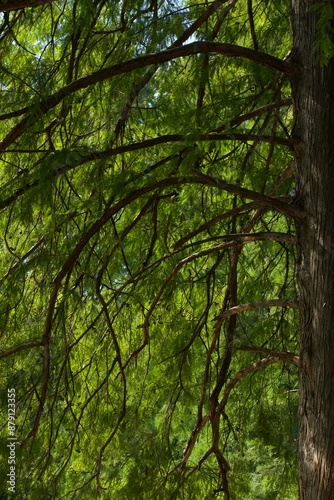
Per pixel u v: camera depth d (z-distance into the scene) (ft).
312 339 12.59
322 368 12.44
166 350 18.38
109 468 18.25
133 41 15.25
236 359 20.30
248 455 21.88
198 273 19.03
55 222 13.69
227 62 15.90
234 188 12.60
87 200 14.10
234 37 17.52
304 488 12.52
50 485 16.60
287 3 16.48
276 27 17.03
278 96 15.66
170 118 14.37
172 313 18.63
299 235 12.91
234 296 17.13
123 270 17.85
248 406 19.77
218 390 16.99
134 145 12.40
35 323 16.74
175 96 15.81
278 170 17.51
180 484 17.13
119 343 18.19
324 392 12.39
